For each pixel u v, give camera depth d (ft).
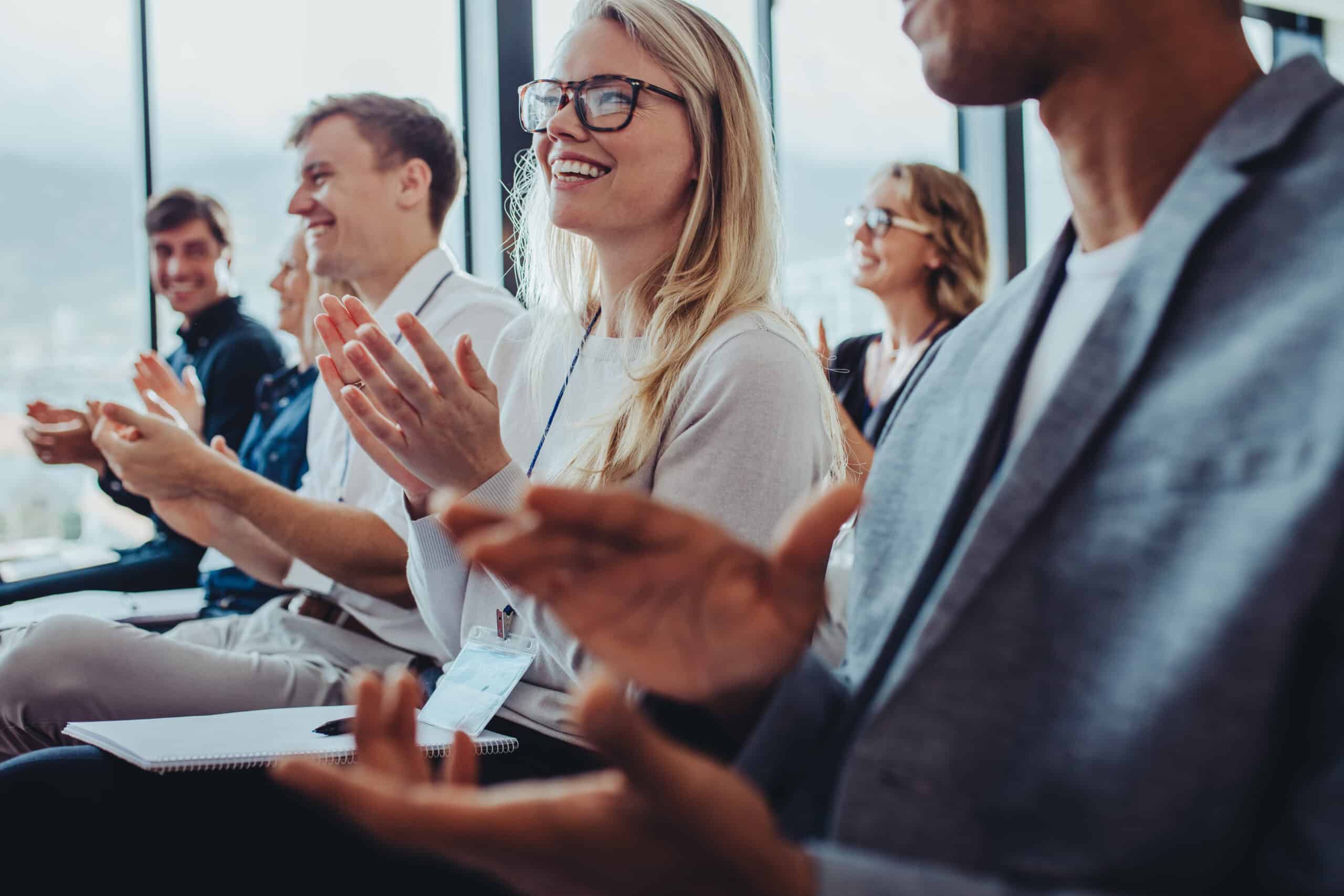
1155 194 2.13
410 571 4.95
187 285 9.97
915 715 1.91
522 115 4.78
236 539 6.68
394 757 1.80
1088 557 1.83
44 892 3.69
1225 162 1.90
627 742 1.39
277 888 3.75
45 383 10.08
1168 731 1.65
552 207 4.58
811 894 1.53
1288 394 1.68
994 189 15.07
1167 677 1.67
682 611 1.65
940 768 1.87
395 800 1.40
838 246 13.30
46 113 10.12
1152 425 1.82
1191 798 1.63
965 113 15.23
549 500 1.56
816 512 1.69
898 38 13.98
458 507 1.64
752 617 1.68
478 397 3.89
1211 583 1.66
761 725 2.16
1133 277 1.93
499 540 1.57
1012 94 2.20
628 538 1.62
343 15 10.93
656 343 4.36
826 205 13.28
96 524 9.47
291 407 7.91
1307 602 1.58
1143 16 2.03
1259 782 1.63
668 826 1.42
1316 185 1.80
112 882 3.77
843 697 2.36
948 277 9.27
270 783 3.81
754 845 1.47
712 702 2.30
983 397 2.38
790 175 13.17
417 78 11.23
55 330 10.17
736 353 4.08
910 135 14.35
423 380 3.81
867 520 2.65
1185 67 2.06
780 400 3.98
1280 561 1.59
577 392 4.87
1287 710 1.64
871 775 1.92
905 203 9.16
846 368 9.98
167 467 5.62
